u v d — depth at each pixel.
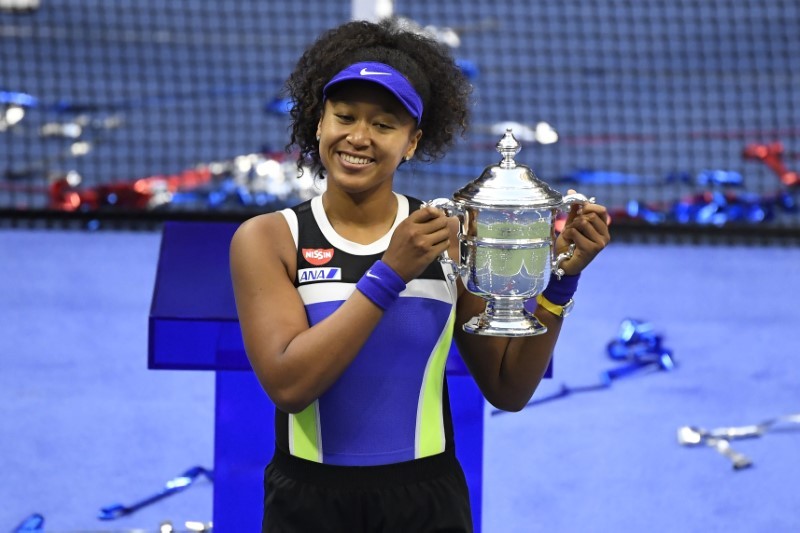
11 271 22.69
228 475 10.48
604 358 18.94
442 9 47.50
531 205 7.93
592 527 13.63
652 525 13.68
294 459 8.38
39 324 19.98
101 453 15.29
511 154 8.25
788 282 23.34
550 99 38.91
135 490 14.33
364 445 8.27
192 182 28.08
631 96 39.81
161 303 9.66
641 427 16.41
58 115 35.06
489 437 16.00
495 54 44.00
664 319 20.95
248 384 10.41
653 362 18.70
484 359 8.87
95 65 42.00
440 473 8.45
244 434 10.45
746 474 14.99
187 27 47.31
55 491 14.22
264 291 8.16
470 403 10.59
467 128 9.18
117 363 18.38
